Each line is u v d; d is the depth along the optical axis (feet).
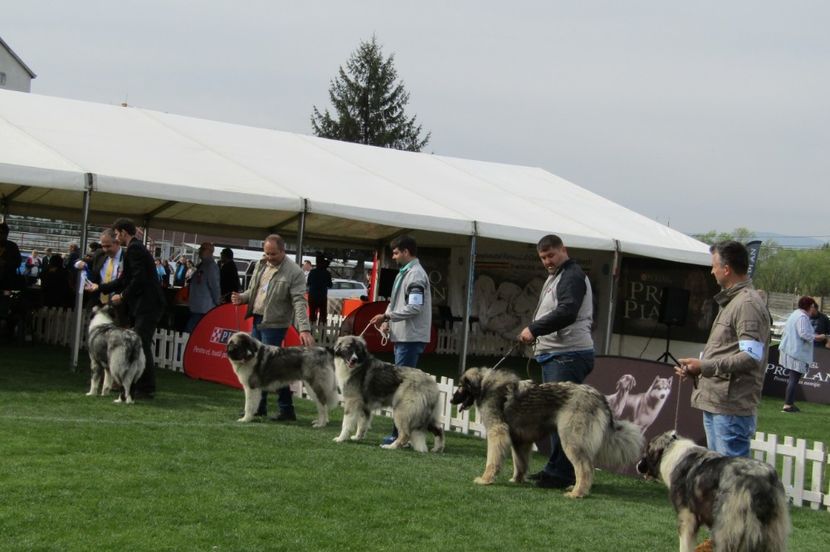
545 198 63.46
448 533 19.66
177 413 33.04
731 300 20.24
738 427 19.93
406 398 29.58
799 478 27.25
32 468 22.48
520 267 75.61
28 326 53.98
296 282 33.83
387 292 72.49
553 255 25.59
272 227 69.67
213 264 54.13
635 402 29.66
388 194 50.34
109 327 34.83
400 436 29.76
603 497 24.77
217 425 31.01
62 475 21.98
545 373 25.94
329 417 35.47
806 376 59.93
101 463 23.62
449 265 75.15
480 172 67.46
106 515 18.99
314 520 19.84
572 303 24.82
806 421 48.21
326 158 57.62
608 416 24.56
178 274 88.53
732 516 16.72
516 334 75.56
